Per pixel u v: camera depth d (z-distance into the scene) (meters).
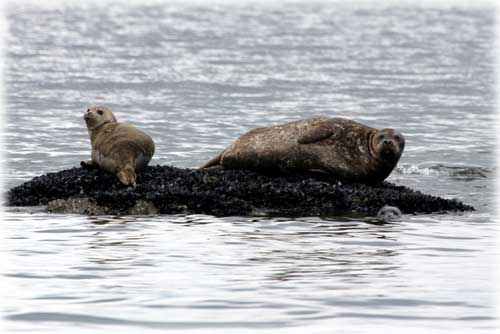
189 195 62.84
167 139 99.94
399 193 64.75
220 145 96.69
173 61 180.38
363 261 49.47
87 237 54.56
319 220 60.16
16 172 79.44
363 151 68.50
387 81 158.50
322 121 70.25
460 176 79.75
